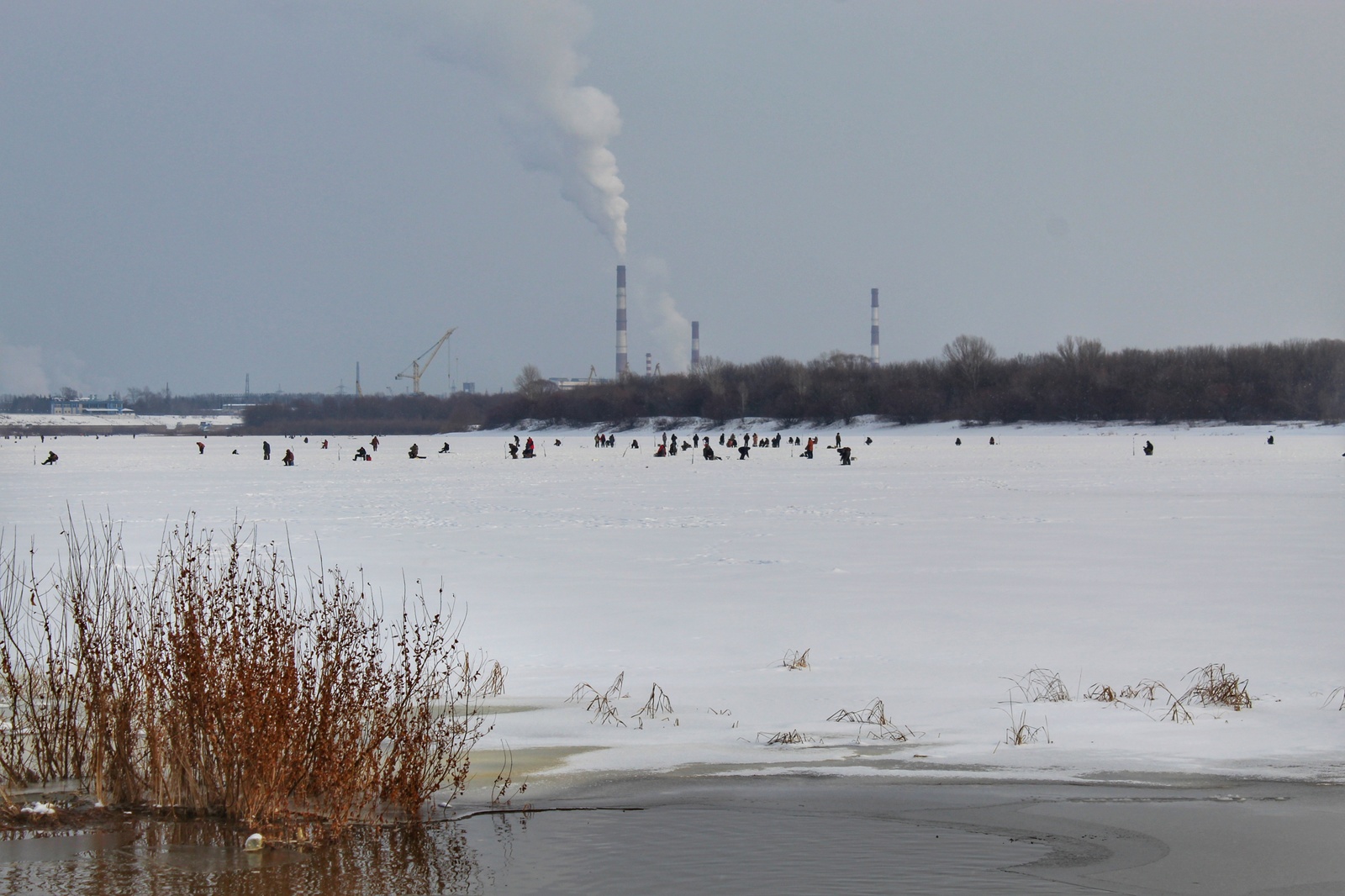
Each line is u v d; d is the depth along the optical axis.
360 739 27.39
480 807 26.34
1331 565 67.69
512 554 76.75
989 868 22.48
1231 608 52.81
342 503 125.25
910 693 36.78
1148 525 92.88
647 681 39.19
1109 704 34.81
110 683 27.70
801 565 70.25
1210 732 31.55
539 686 38.47
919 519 100.50
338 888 21.73
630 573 67.19
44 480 179.12
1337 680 37.91
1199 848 23.44
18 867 22.83
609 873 22.41
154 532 90.31
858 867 22.56
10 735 28.47
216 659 27.06
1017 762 29.22
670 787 27.64
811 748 30.73
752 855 23.16
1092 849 23.42
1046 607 53.59
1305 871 22.22
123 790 26.95
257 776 25.36
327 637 31.36
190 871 22.58
